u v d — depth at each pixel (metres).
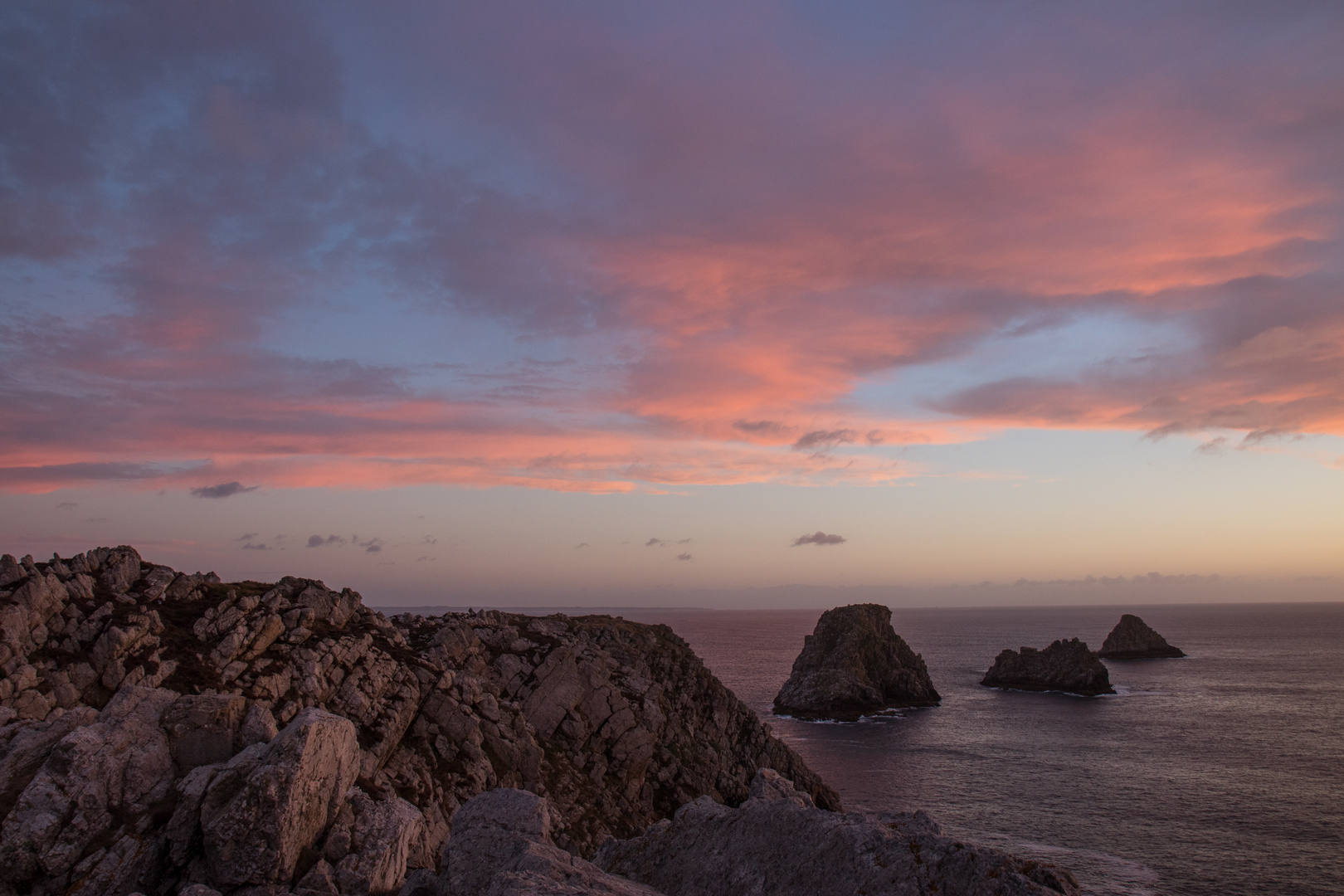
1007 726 143.00
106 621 34.69
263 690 35.97
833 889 11.54
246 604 41.31
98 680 32.22
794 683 166.00
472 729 44.59
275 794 22.41
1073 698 178.38
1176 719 148.75
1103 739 130.00
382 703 41.00
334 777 24.84
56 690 30.25
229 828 21.95
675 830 16.02
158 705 27.92
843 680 160.38
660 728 64.94
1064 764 112.12
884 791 97.69
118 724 26.14
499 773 44.75
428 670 46.34
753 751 72.69
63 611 34.34
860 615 176.50
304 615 42.94
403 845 25.34
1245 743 126.06
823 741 129.75
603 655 67.81
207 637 38.00
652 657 75.56
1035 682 192.50
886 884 10.95
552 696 56.19
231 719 28.02
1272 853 75.19
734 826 14.70
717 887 13.33
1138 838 79.81
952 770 108.69
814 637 175.62
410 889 16.47
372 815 25.56
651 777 59.88
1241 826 83.25
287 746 23.52
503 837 16.36
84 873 22.17
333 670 40.56
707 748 68.12
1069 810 89.75
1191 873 70.31
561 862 14.39
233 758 24.88
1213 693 185.88
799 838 13.22
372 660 43.09
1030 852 75.94
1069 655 192.62
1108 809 90.00
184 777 25.83
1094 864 72.81
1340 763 111.62
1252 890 66.44
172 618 38.97
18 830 22.17
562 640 64.62
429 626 59.31
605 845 17.25
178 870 22.69
